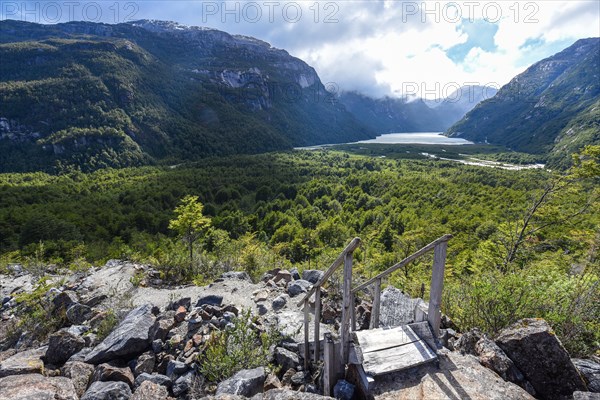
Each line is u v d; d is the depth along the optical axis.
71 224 41.47
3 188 69.19
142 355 5.17
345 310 3.51
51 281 10.76
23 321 7.07
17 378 4.09
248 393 3.85
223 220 48.84
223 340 4.93
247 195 75.50
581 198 13.55
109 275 10.02
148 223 51.31
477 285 5.38
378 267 19.83
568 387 3.58
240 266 12.20
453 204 52.91
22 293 9.09
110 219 51.50
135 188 74.75
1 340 6.88
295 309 7.06
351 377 3.62
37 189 70.38
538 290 5.34
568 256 12.47
